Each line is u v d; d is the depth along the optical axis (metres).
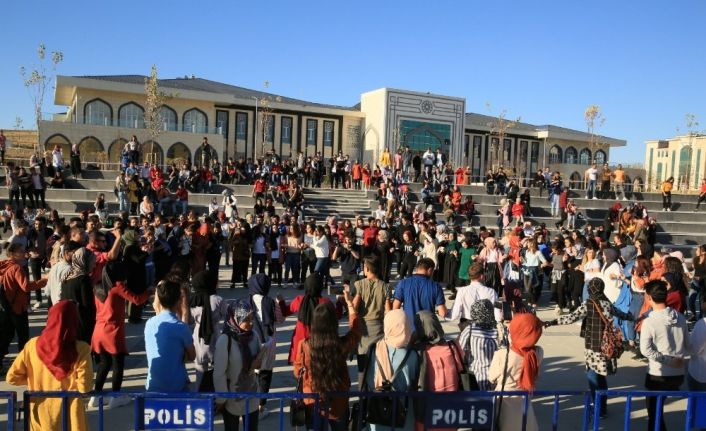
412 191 31.55
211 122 48.31
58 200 24.52
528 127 65.69
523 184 40.44
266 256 15.64
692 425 4.85
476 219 27.80
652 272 9.91
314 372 4.46
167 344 4.91
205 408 4.19
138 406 4.17
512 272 13.75
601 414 6.77
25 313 7.79
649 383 6.03
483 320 6.03
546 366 9.01
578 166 63.38
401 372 4.62
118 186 23.19
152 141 40.31
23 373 4.50
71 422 4.34
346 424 4.78
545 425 6.58
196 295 5.73
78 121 40.81
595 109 54.62
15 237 11.24
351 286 6.84
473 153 60.66
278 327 10.88
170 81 50.25
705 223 29.14
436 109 53.00
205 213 25.75
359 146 54.47
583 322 7.32
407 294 6.77
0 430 5.77
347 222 18.69
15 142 50.84
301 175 32.94
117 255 6.85
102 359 6.71
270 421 6.42
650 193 33.22
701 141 63.34
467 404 4.43
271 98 51.72
